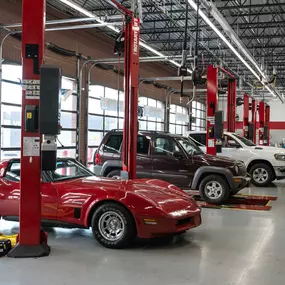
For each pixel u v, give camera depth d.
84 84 15.95
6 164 6.01
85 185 5.51
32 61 4.87
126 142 7.39
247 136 19.33
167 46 19.89
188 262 4.66
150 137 9.23
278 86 31.22
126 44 7.32
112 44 18.59
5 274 4.19
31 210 4.84
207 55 20.61
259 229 6.48
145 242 5.55
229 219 7.32
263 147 12.73
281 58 22.42
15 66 12.76
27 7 4.84
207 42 18.39
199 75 9.51
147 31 17.56
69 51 14.48
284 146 34.19
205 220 7.22
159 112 22.80
